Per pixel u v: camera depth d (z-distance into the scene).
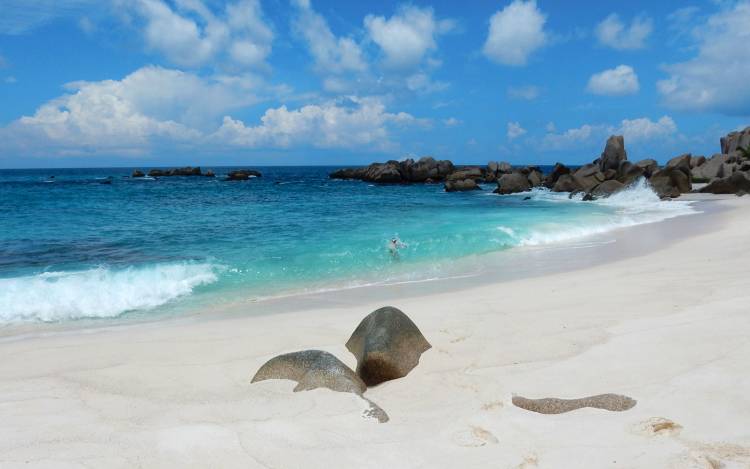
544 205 28.77
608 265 11.08
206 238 16.48
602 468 3.05
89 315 8.48
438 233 16.34
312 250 13.92
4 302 8.95
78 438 3.73
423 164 59.62
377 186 53.25
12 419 4.14
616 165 42.72
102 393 4.77
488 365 5.07
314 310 8.38
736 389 3.98
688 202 27.34
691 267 9.62
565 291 8.42
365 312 7.98
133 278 10.57
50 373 5.43
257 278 11.02
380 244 14.63
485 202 31.84
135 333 7.17
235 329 7.10
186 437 3.64
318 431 3.72
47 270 11.59
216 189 47.50
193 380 5.07
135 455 3.41
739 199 27.69
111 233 17.81
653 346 5.14
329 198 36.25
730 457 3.08
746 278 8.05
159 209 27.25
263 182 62.06
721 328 5.43
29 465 3.30
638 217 20.47
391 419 3.96
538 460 3.20
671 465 3.02
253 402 4.32
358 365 5.13
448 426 3.77
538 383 4.51
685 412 3.69
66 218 22.56
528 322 6.48
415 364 5.17
